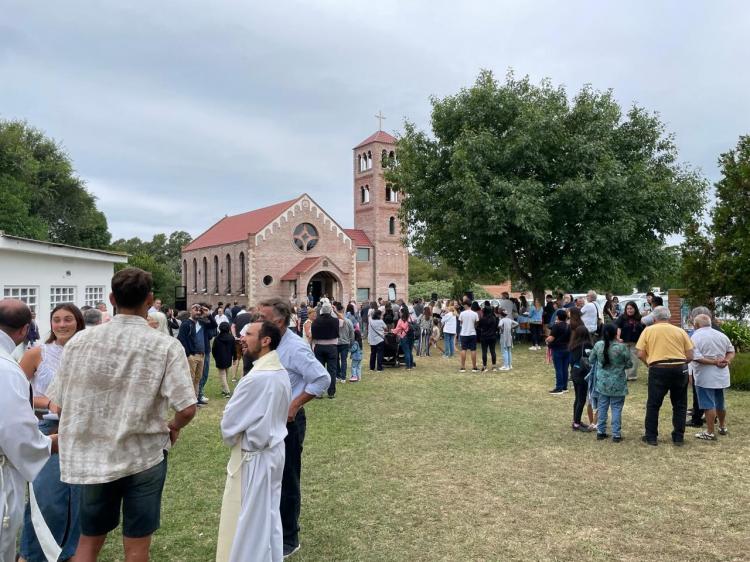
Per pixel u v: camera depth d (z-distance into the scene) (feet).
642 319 47.24
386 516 19.93
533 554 17.01
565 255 78.54
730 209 47.73
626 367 29.17
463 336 54.80
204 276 201.77
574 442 29.35
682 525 18.99
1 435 11.56
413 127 89.40
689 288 49.49
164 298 202.90
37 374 16.33
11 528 12.10
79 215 163.12
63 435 11.59
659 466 25.20
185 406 12.17
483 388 45.52
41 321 58.65
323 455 27.22
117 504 12.09
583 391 31.53
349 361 63.46
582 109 81.61
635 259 81.20
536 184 73.82
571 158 77.92
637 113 86.74
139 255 203.72
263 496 13.70
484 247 81.46
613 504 20.86
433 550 17.31
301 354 17.29
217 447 28.91
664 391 28.40
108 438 11.53
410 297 195.42
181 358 12.37
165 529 18.81
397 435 30.91
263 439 13.75
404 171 90.74
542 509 20.47
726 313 50.90
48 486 15.07
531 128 75.41
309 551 17.25
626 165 82.79
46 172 154.10
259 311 17.72
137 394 11.69
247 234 168.04
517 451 27.76
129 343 11.81
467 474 24.36
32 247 54.80
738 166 48.32
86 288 68.74
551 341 43.27
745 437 29.86
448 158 84.38
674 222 79.10
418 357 66.95
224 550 13.58
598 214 76.13
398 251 191.42
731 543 17.65
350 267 178.19
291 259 169.89
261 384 13.89
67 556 15.28
